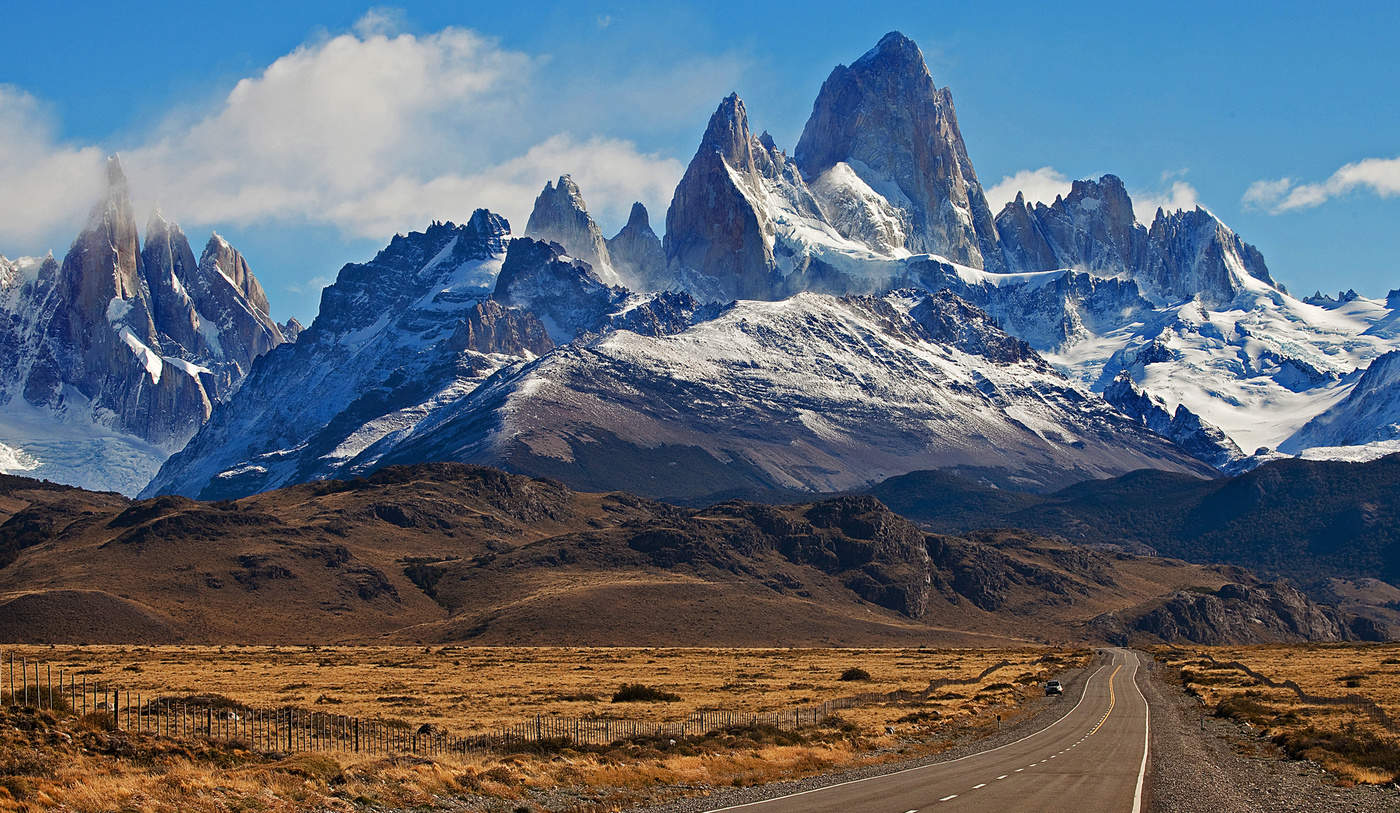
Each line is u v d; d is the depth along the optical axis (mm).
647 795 107625
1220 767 123875
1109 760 128000
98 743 105750
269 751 117250
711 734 152625
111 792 91000
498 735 152125
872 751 142375
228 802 93062
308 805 95625
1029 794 102312
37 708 109938
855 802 98438
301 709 174750
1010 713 198250
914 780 112375
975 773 117375
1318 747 136750
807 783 112438
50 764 96562
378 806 98688
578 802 103188
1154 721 180125
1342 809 98125
